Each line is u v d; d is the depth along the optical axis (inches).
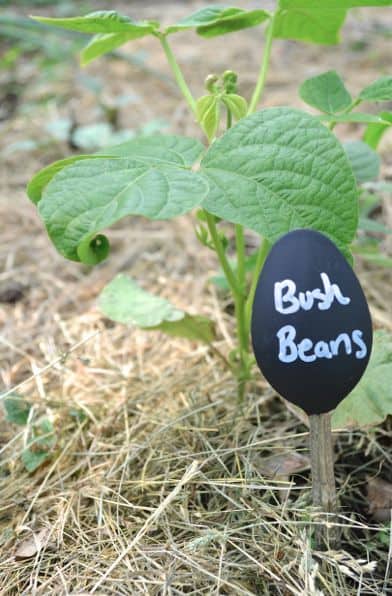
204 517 20.4
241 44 66.7
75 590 18.8
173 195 18.2
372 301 29.6
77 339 28.7
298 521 19.7
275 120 19.3
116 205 18.1
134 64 54.8
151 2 84.7
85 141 43.3
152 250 35.0
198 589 18.6
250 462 21.6
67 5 77.4
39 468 23.1
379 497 21.3
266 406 24.6
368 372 21.4
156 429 23.5
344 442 23.1
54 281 32.6
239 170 18.9
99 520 20.6
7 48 66.4
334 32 25.4
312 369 17.4
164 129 46.0
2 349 28.5
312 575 18.0
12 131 48.4
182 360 27.3
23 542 20.6
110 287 26.1
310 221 18.5
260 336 17.7
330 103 22.9
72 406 24.9
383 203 35.5
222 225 36.2
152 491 21.4
